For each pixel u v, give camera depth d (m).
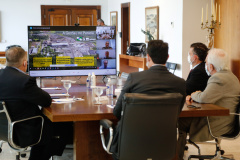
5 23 11.24
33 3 11.40
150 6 8.34
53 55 4.43
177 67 6.95
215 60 3.32
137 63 7.80
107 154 3.27
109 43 4.56
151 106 2.44
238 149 4.40
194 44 4.07
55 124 3.56
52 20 11.60
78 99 3.50
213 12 5.31
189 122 3.38
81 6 11.73
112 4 11.38
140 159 2.55
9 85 3.04
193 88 3.96
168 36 7.38
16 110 3.05
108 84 4.22
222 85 3.27
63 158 4.05
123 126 2.49
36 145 3.26
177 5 6.86
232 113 3.21
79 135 3.21
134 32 9.57
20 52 3.19
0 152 4.12
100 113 2.84
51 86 4.38
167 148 2.57
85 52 4.50
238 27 5.50
